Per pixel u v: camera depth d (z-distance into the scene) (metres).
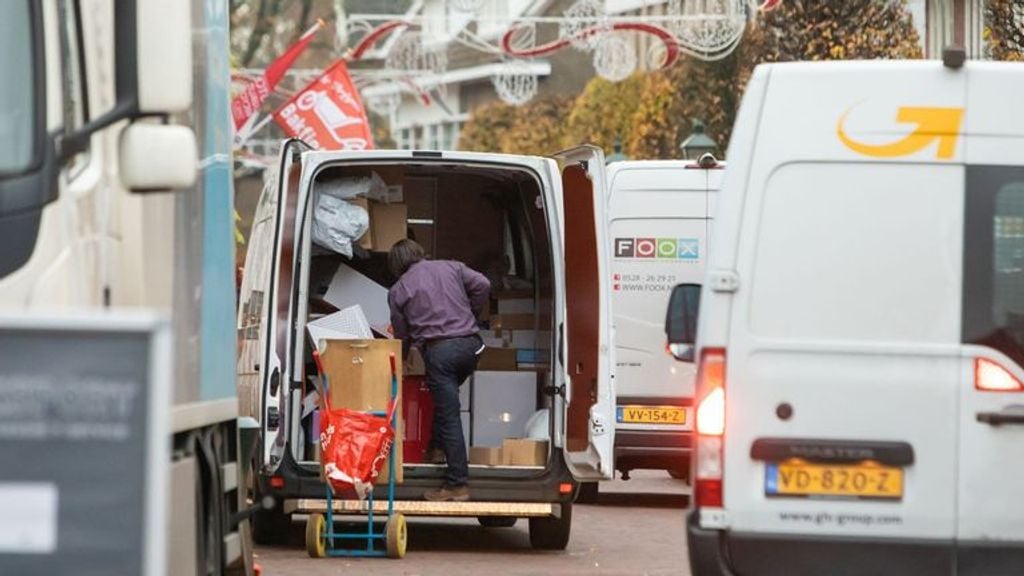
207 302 19.00
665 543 31.41
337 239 29.83
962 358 17.48
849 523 17.48
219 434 20.20
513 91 90.19
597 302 29.23
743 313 17.53
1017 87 17.55
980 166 17.53
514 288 31.25
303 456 29.53
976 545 17.45
